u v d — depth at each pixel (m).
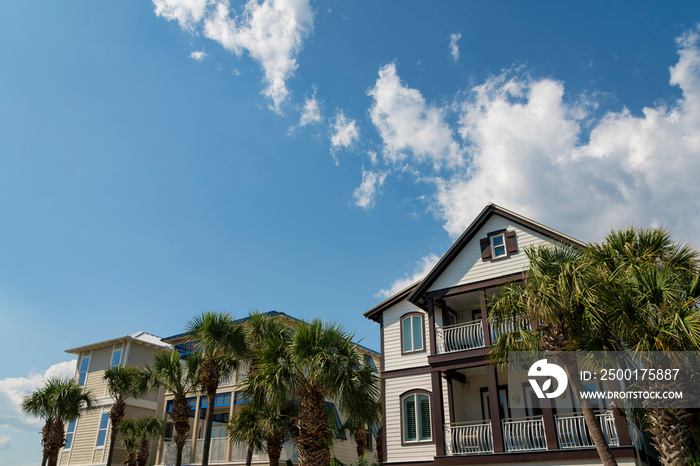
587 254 13.55
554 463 14.52
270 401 16.88
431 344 18.45
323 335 15.84
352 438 29.75
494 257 18.75
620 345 12.27
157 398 34.44
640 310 11.37
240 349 21.45
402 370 19.91
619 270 12.52
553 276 12.68
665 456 11.05
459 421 18.48
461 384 19.48
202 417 31.12
